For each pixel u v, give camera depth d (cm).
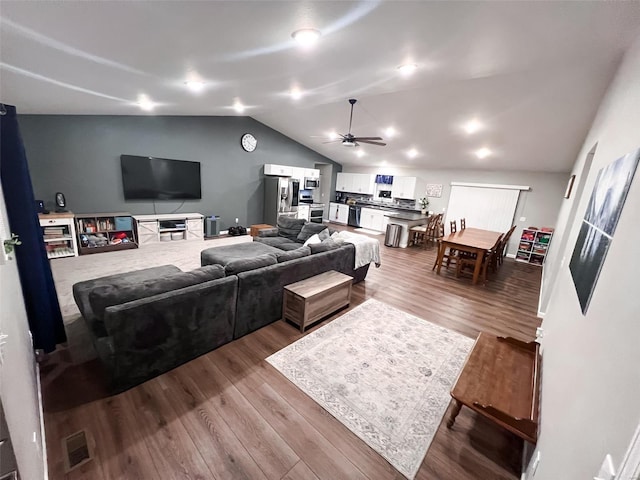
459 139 580
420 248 709
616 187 129
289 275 310
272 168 757
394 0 141
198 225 628
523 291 452
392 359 259
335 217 1018
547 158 567
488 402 168
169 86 301
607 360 86
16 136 201
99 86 276
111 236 539
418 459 170
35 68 201
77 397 198
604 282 111
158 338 214
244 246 459
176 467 157
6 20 129
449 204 791
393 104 493
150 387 210
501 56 235
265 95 384
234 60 222
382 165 918
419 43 202
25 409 118
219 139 671
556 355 160
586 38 203
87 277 400
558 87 348
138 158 552
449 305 384
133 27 154
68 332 271
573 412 104
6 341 97
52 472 150
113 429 176
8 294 128
